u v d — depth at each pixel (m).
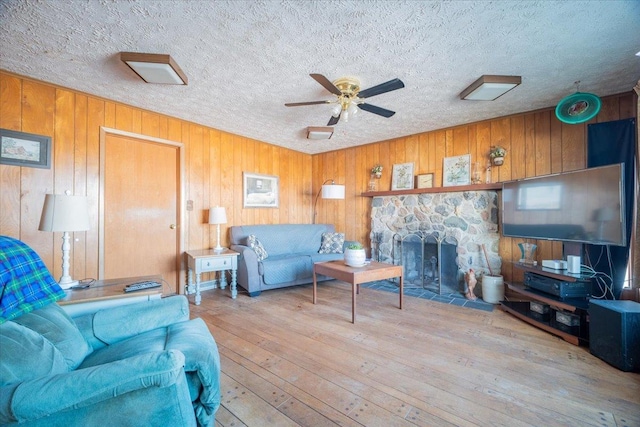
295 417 1.46
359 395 1.64
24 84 2.49
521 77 2.49
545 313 2.71
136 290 1.91
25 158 2.50
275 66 2.30
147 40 1.96
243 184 4.40
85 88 2.73
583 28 1.83
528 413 1.48
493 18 1.73
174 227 3.64
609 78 2.53
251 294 3.59
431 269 4.04
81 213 1.91
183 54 2.13
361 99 2.65
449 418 1.45
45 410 0.84
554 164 3.21
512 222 3.22
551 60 2.23
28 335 1.02
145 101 3.04
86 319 1.45
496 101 3.04
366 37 1.92
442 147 4.03
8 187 2.42
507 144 3.51
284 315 2.93
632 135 2.75
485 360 2.02
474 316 2.89
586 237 2.49
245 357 2.07
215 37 1.92
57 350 1.08
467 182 3.79
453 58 2.19
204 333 1.50
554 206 2.77
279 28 1.83
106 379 0.90
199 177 3.85
